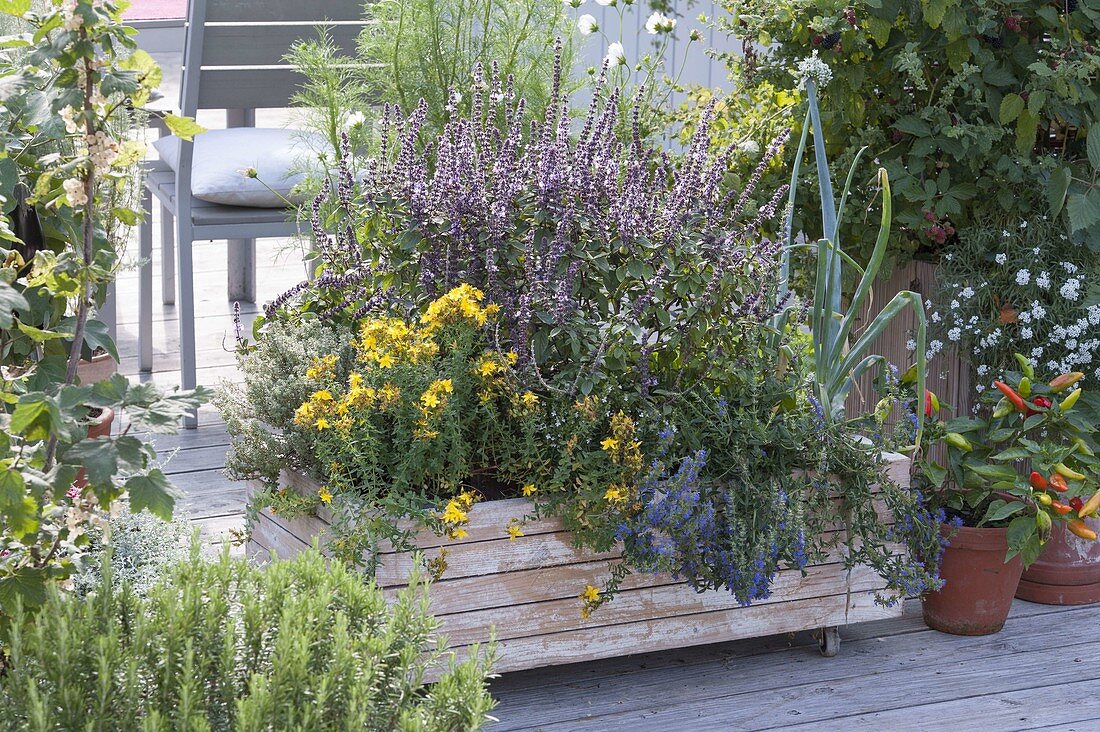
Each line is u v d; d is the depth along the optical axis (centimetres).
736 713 230
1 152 197
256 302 500
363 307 249
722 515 235
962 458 272
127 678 127
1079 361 281
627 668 248
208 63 364
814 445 239
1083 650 258
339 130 332
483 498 230
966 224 306
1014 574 262
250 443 235
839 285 258
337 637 135
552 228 234
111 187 174
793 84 311
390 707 139
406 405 219
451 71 335
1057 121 309
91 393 143
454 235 229
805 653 256
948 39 289
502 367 223
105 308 406
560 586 229
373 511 215
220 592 145
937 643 261
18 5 149
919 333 245
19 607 137
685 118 351
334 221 258
